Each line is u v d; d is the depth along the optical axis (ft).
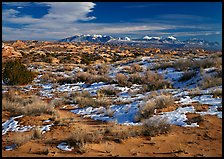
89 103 50.47
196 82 61.11
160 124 30.83
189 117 33.96
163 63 87.56
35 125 36.78
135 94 59.31
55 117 39.96
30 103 53.52
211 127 30.01
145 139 27.78
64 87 77.25
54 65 148.15
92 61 185.88
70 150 25.35
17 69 86.53
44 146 26.96
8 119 41.52
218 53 89.51
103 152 24.41
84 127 34.58
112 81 75.77
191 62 79.66
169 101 40.50
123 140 27.45
